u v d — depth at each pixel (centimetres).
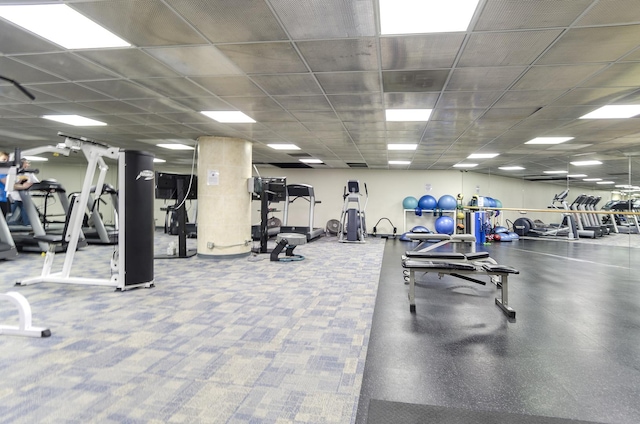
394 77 353
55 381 200
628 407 183
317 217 1234
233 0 223
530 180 1037
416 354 247
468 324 311
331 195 1228
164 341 260
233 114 506
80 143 398
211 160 656
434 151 807
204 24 256
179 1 226
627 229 699
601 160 790
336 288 434
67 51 305
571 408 182
